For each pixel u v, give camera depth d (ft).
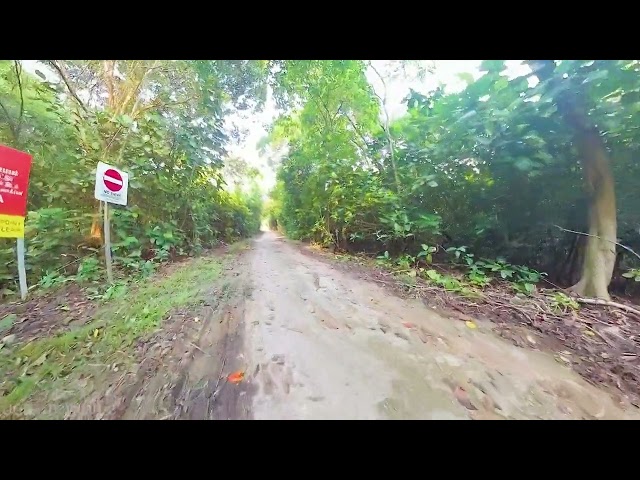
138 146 18.52
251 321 9.76
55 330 8.63
